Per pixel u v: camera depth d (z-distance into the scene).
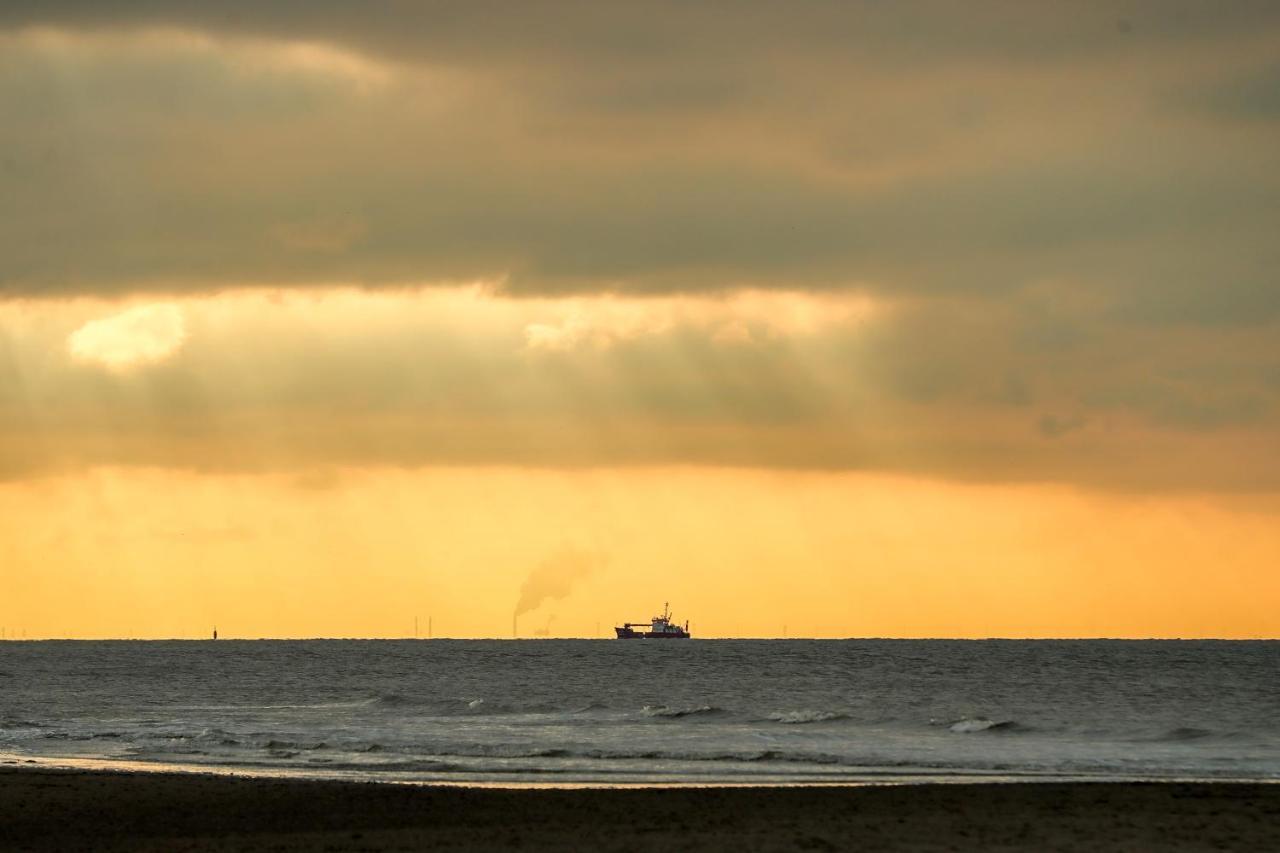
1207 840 141.00
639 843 140.50
